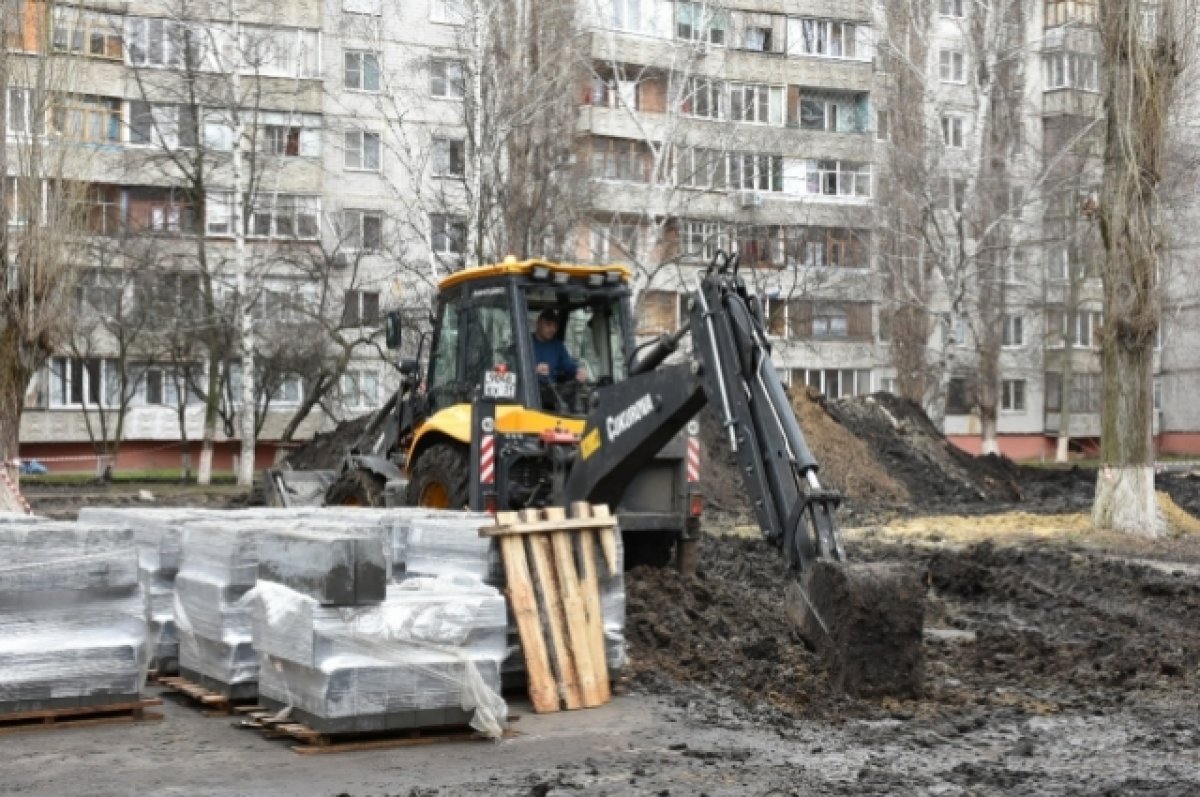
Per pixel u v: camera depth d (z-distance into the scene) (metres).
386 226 46.94
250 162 39.78
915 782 8.52
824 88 52.53
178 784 8.41
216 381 40.84
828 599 10.66
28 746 9.27
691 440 14.74
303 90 41.78
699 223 44.53
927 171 42.31
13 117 22.34
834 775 8.72
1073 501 32.03
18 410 21.94
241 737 9.56
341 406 45.25
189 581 10.70
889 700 10.66
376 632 9.28
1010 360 61.56
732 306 11.40
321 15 45.88
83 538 9.76
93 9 32.03
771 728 9.98
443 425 15.32
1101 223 24.50
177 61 43.56
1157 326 24.08
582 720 10.22
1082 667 12.13
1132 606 16.00
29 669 9.55
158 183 44.50
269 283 45.88
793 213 47.81
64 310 22.38
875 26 45.34
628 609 13.49
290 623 9.39
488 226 33.50
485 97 33.62
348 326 39.69
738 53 50.28
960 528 24.44
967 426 61.53
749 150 43.84
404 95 42.72
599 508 11.16
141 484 40.34
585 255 44.78
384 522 11.20
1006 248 43.53
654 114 47.66
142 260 39.47
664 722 10.16
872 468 33.00
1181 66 24.28
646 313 47.38
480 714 9.46
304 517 11.80
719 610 13.98
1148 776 8.74
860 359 56.12
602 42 46.22
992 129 45.53
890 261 46.16
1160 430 68.56
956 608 15.60
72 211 22.59
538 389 14.84
